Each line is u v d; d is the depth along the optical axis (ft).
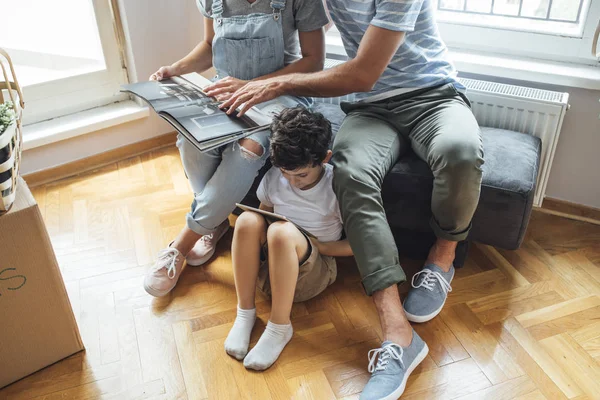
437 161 4.85
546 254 5.94
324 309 5.30
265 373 4.67
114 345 4.94
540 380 4.56
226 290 5.54
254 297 5.06
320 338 4.99
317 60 5.76
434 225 5.16
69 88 7.43
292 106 5.49
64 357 4.81
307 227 5.15
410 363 4.51
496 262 5.83
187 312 5.29
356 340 4.97
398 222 5.53
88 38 7.47
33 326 4.46
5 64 7.02
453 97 5.39
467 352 4.82
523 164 5.26
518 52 6.45
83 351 4.89
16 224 3.98
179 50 7.86
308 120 4.68
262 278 5.15
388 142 5.22
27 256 4.14
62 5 7.10
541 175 6.12
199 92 5.57
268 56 5.68
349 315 5.24
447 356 4.79
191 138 4.78
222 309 5.32
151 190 7.09
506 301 5.34
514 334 4.99
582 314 5.18
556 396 4.43
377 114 5.52
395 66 5.39
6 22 6.86
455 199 4.82
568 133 6.20
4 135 3.67
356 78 5.03
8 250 4.03
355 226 4.71
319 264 5.06
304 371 4.68
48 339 4.61
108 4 7.25
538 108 5.74
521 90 5.97
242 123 5.02
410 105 5.36
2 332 4.31
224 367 4.73
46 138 7.03
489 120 6.12
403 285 5.56
